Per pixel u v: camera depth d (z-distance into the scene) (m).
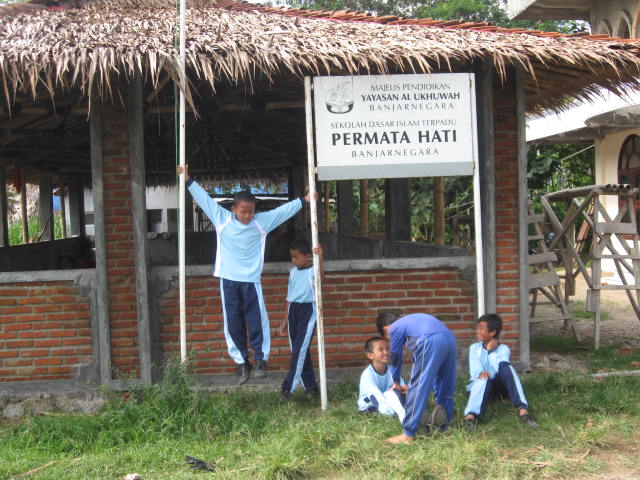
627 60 5.70
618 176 13.52
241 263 5.36
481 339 5.21
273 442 4.58
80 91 5.82
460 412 5.20
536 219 8.03
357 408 5.25
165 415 5.05
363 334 6.20
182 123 5.29
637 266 7.72
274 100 7.03
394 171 5.37
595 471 4.18
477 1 20.62
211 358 6.05
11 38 5.29
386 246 9.55
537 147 17.27
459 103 5.40
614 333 8.45
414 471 4.11
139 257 5.74
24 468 4.36
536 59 5.86
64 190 15.19
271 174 15.29
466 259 6.24
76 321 5.87
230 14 6.43
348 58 5.25
